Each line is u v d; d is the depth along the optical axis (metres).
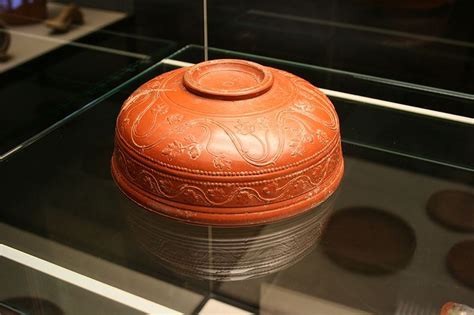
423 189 1.24
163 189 0.97
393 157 1.32
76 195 1.19
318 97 1.09
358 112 1.44
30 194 1.19
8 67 1.30
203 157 0.94
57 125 1.41
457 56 1.44
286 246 1.05
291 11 1.52
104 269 1.03
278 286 1.00
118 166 1.09
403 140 1.36
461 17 1.38
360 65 1.55
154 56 1.62
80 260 1.04
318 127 1.02
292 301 0.97
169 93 1.04
